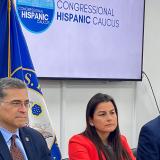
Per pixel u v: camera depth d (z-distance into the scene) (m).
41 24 4.34
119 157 3.45
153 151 2.94
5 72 3.44
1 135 2.58
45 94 4.54
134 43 5.23
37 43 4.31
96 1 4.83
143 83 5.59
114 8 5.01
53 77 4.43
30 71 3.53
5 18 3.48
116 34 5.03
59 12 4.50
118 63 5.05
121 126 5.35
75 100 4.83
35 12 4.29
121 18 5.09
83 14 4.71
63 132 4.70
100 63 4.86
